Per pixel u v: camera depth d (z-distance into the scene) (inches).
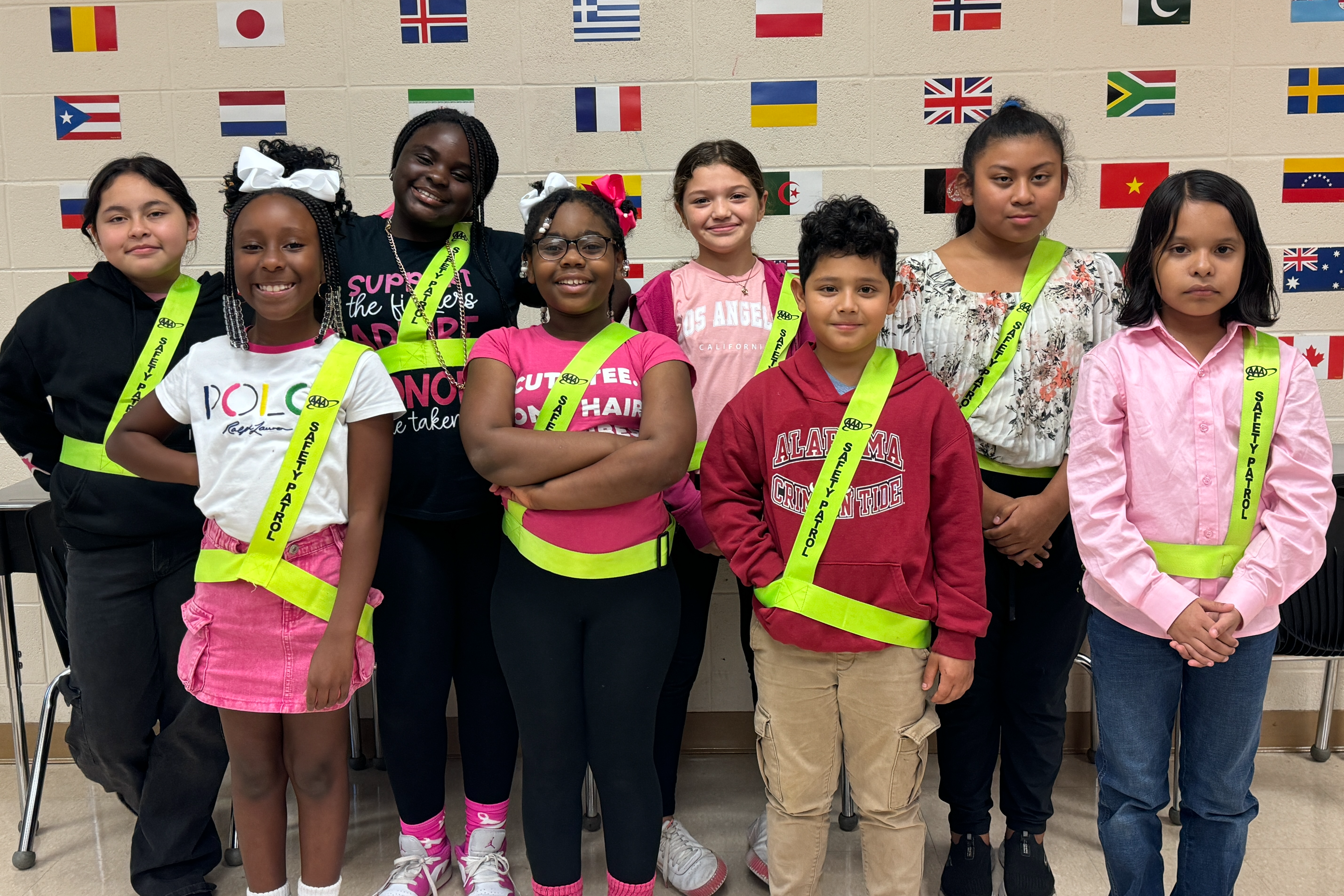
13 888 77.4
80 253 94.6
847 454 61.1
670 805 79.4
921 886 76.0
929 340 69.5
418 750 73.4
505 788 76.1
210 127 93.1
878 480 61.1
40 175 93.5
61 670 99.2
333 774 64.1
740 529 63.1
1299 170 93.1
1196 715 61.2
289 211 59.0
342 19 91.7
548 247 63.0
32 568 82.5
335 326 63.1
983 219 68.4
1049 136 66.4
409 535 71.0
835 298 60.4
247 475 59.6
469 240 73.2
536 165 94.1
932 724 61.9
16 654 83.0
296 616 60.9
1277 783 90.7
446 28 92.0
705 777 95.1
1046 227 74.2
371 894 75.9
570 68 92.7
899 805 62.4
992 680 72.3
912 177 94.0
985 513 68.9
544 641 63.3
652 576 64.8
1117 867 62.6
